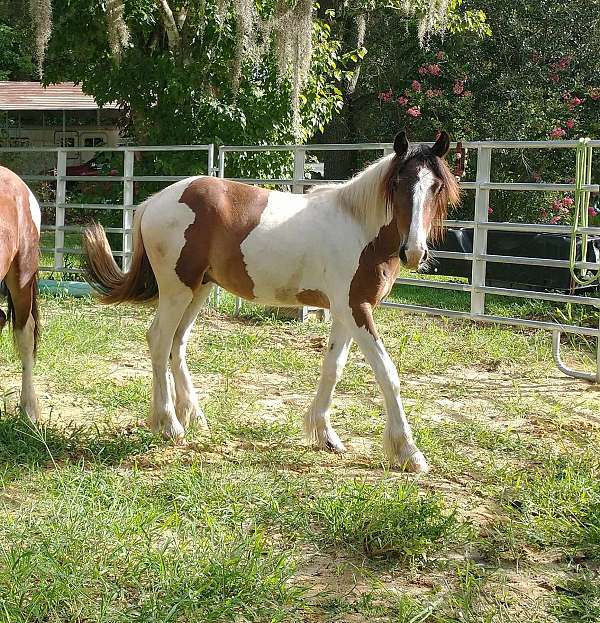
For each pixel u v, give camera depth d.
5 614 2.86
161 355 4.98
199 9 10.97
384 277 4.71
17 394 5.89
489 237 9.62
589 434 5.42
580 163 6.79
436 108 15.55
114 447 4.73
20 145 23.25
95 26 11.36
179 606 2.99
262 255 4.79
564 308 9.20
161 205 4.90
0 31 26.52
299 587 3.22
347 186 4.78
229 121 11.63
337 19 14.48
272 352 7.42
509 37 15.66
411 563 3.51
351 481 4.38
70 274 11.78
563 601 3.19
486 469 4.67
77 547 3.36
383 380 4.69
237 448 4.93
